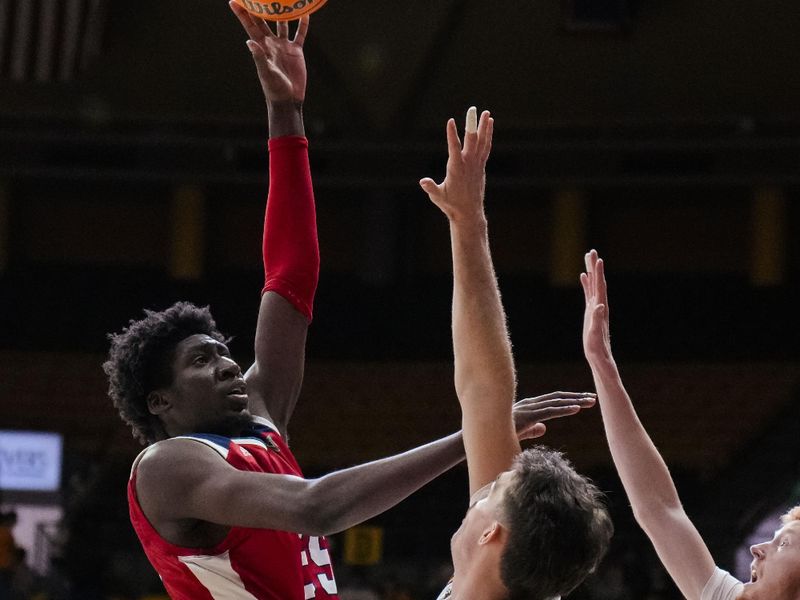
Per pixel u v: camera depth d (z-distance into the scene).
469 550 2.07
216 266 24.30
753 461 19.30
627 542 15.01
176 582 2.61
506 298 23.55
